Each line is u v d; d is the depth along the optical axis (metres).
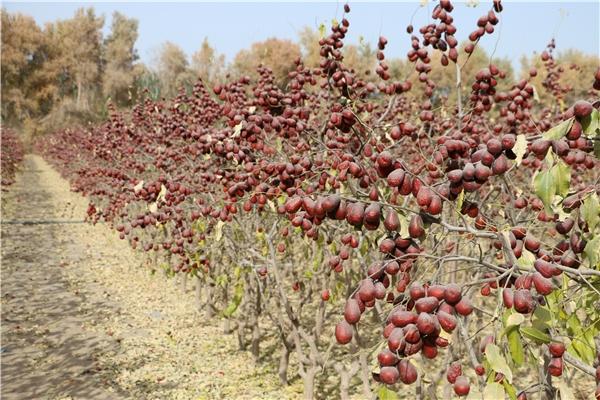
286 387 5.81
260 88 4.24
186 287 9.91
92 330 7.70
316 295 8.27
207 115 6.34
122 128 9.07
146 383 5.92
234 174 4.19
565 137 1.84
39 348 6.96
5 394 5.60
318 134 4.06
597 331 2.04
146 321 8.16
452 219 3.18
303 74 4.37
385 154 1.90
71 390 5.71
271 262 5.05
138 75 59.84
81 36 64.31
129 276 10.85
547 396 2.31
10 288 9.67
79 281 10.38
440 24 3.29
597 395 1.89
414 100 6.84
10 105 59.56
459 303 1.61
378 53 3.63
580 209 2.01
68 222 16.95
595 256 1.95
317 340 6.24
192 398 5.52
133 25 68.75
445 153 2.06
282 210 3.38
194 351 6.94
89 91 62.22
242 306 6.96
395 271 1.79
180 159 6.23
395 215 1.84
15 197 21.92
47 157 38.50
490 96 3.71
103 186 10.30
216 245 5.98
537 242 1.93
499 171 1.82
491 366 1.62
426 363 5.76
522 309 1.63
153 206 4.84
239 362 6.57
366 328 6.71
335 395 5.57
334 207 1.90
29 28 60.31
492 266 1.86
